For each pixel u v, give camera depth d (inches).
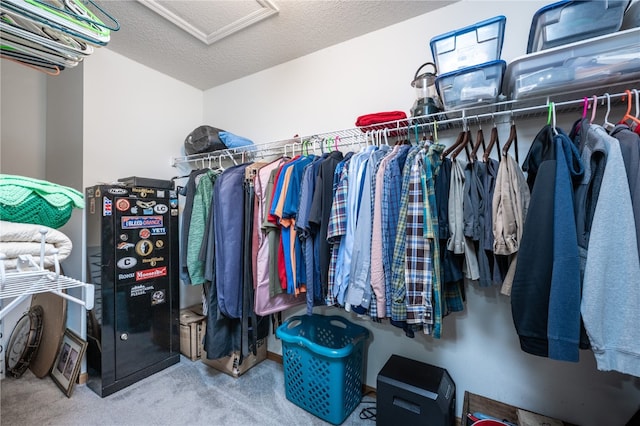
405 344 67.1
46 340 76.9
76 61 33.6
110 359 69.4
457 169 48.1
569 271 32.2
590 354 51.6
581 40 41.2
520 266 35.9
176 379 75.8
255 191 65.7
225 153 88.9
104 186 69.7
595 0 39.5
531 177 43.6
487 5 60.5
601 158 33.7
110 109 81.7
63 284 26.2
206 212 72.2
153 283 79.0
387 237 47.1
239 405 65.4
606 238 31.7
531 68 43.1
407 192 46.1
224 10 66.1
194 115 106.1
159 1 63.4
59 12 26.2
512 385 57.1
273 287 60.7
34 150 85.4
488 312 59.0
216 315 68.9
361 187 50.6
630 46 37.7
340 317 74.4
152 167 92.7
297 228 55.9
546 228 34.1
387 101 71.6
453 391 57.6
